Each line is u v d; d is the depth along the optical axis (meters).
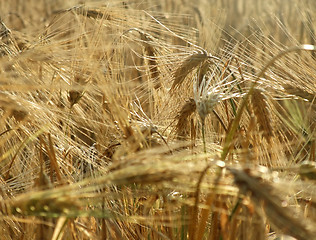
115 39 1.58
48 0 2.59
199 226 1.37
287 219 1.20
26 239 1.41
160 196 1.44
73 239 1.40
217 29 1.97
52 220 1.34
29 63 1.52
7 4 2.73
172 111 1.54
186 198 1.40
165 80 1.58
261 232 1.30
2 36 1.60
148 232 1.46
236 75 1.59
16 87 1.38
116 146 1.47
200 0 2.83
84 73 1.48
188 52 1.58
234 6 2.96
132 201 1.45
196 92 1.40
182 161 1.26
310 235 1.19
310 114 1.60
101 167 1.44
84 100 1.64
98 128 1.57
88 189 1.24
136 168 1.23
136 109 1.55
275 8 2.58
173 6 2.70
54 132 1.49
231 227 1.32
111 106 1.38
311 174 1.28
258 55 1.66
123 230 1.46
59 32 1.65
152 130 1.40
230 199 1.38
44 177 1.30
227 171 1.25
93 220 1.45
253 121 1.35
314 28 1.86
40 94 1.53
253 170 1.24
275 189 1.22
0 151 1.51
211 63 1.54
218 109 1.56
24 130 1.46
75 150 1.48
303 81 1.58
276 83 1.56
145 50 1.65
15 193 1.44
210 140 1.50
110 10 1.69
